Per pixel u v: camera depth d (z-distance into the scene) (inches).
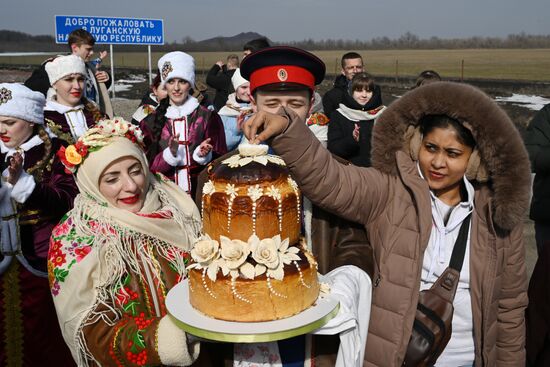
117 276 84.5
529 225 277.4
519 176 85.5
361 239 96.0
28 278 131.1
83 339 80.4
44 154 140.9
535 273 103.6
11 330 130.1
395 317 87.4
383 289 89.2
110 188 89.3
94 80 272.2
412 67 1624.0
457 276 90.1
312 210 96.0
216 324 69.9
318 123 243.4
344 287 81.6
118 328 78.4
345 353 79.0
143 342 75.0
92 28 504.4
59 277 82.8
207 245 73.2
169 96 195.2
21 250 129.2
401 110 91.5
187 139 186.9
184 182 183.2
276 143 82.4
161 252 91.0
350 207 89.3
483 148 87.1
